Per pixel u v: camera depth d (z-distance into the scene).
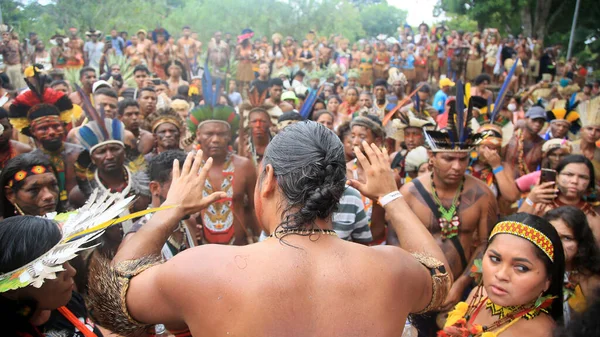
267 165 1.34
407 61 16.47
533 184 4.05
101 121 3.54
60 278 1.50
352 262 1.26
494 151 4.22
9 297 1.44
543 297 1.99
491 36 17.66
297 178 1.27
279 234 1.27
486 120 5.06
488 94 9.10
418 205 3.41
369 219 3.70
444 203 3.37
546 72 17.88
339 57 18.64
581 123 5.65
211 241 3.74
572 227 2.61
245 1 18.89
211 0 18.12
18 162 2.68
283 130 1.38
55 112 3.77
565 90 14.21
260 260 1.21
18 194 2.68
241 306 1.15
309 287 1.19
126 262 1.43
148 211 1.36
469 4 25.12
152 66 14.24
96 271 1.42
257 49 16.02
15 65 8.48
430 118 5.23
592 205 3.38
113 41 13.97
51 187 2.78
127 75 11.05
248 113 4.60
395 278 1.29
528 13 23.77
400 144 5.50
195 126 3.91
